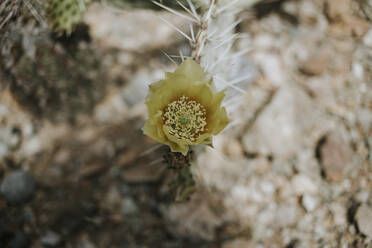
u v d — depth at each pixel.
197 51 0.40
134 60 0.67
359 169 0.53
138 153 0.58
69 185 0.55
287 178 0.54
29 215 0.53
